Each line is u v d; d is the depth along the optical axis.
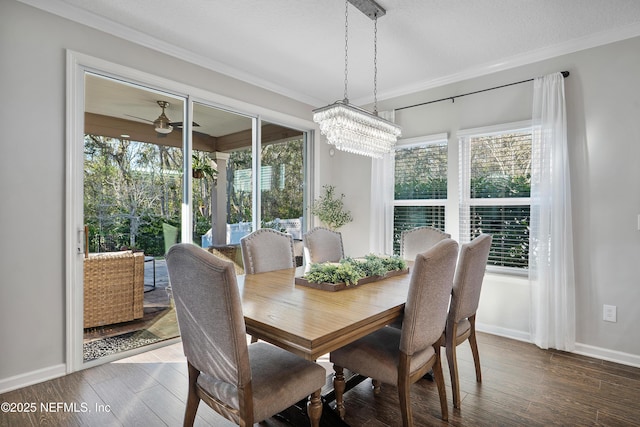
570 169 2.97
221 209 3.61
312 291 2.07
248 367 1.35
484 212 3.56
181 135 3.28
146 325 3.00
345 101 2.39
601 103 2.84
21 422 1.93
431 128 3.87
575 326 2.94
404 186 4.16
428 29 2.75
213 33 2.86
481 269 2.25
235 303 1.30
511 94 3.32
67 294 2.51
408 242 3.37
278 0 2.40
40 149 2.39
